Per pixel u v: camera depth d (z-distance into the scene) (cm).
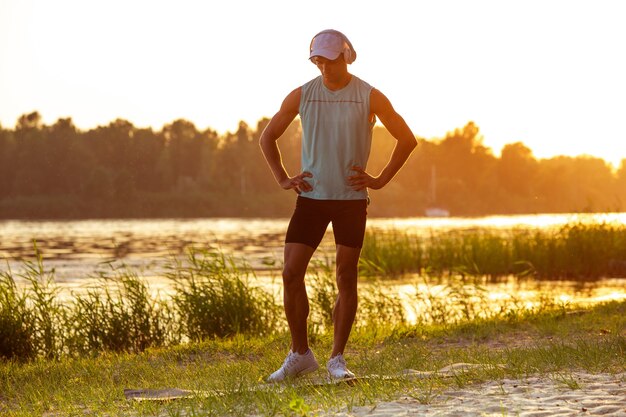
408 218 12131
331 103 613
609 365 619
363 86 618
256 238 4891
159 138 14388
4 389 720
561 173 15775
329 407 495
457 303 1334
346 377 605
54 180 12581
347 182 615
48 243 4394
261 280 1877
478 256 2355
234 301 1172
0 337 1052
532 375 587
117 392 621
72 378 750
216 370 716
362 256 2369
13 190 12525
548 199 15575
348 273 625
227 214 12444
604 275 2302
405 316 1334
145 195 12538
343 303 627
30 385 708
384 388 545
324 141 612
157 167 13562
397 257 2386
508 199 15100
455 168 15788
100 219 11631
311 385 566
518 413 455
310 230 618
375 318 1271
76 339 1085
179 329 1149
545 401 489
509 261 2367
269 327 1168
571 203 15575
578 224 2420
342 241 619
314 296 1285
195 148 14362
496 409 469
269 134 627
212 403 532
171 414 506
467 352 781
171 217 12125
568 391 519
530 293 1819
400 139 617
